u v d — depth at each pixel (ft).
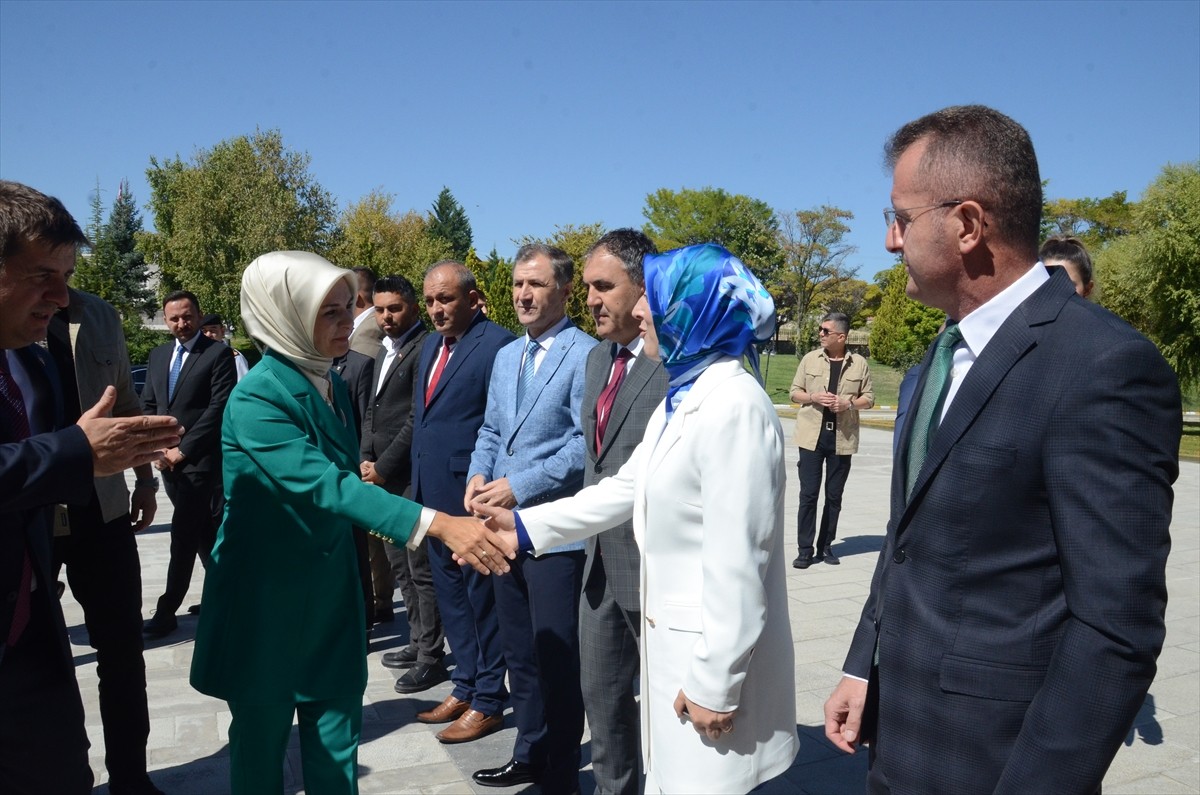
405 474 15.60
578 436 10.83
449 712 13.33
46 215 6.63
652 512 6.88
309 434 8.27
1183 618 18.01
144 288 171.42
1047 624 4.88
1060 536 4.67
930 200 5.21
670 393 7.17
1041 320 4.95
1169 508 4.57
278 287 8.13
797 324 161.68
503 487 10.35
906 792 5.31
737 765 6.62
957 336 5.52
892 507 5.83
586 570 9.37
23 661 6.89
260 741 8.20
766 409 6.66
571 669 10.36
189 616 18.81
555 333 11.59
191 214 143.54
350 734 8.45
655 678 6.89
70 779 7.16
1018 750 4.70
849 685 6.11
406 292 16.44
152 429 6.46
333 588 8.24
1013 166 5.08
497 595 11.15
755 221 182.09
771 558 6.51
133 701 10.34
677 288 6.76
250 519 8.07
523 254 11.59
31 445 6.04
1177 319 70.85
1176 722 12.75
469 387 13.29
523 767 11.20
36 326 6.87
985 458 4.96
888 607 5.52
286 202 145.89
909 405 6.03
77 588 10.16
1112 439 4.53
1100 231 156.04
